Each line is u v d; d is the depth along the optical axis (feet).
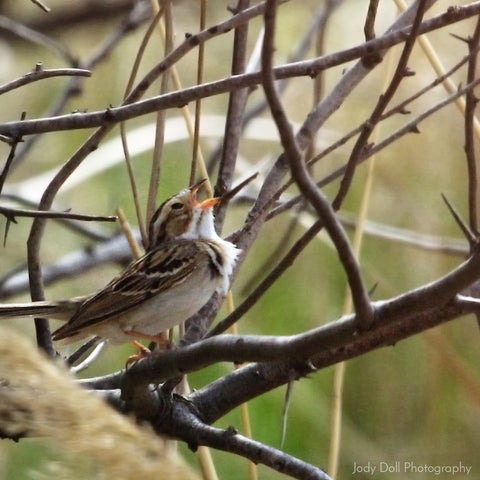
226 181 28.76
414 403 38.58
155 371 21.24
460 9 23.54
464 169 39.93
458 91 24.53
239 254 28.09
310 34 41.73
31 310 25.84
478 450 37.99
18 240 45.98
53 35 55.83
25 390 13.33
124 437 13.35
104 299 26.40
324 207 16.44
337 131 41.37
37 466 34.04
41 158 46.21
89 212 42.39
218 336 20.04
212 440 23.36
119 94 46.06
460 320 39.68
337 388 27.55
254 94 48.75
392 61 30.83
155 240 28.40
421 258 39.96
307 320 40.29
